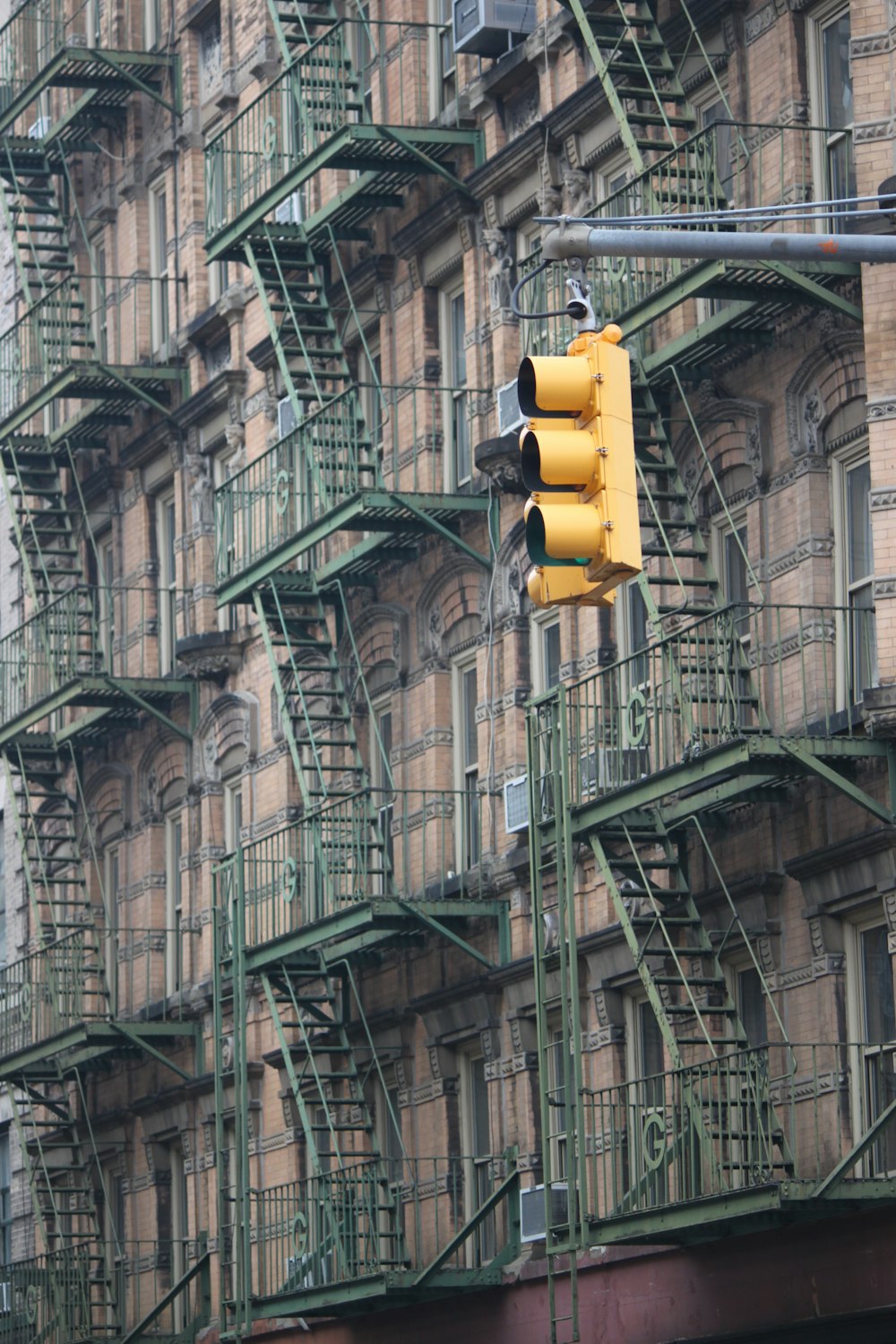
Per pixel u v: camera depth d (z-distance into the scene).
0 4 122.75
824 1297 61.75
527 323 76.44
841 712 62.97
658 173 66.88
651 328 72.06
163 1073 101.75
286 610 90.06
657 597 72.19
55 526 113.38
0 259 125.06
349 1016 87.00
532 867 67.50
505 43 81.06
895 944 61.66
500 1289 76.00
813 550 65.56
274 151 89.75
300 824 82.94
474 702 82.50
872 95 62.56
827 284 64.50
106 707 103.56
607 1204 69.44
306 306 87.81
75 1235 99.88
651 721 71.81
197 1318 95.88
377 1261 77.19
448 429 84.88
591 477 34.03
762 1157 61.41
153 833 104.38
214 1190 97.00
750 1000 67.94
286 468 89.19
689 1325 66.75
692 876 69.38
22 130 121.12
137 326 107.75
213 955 87.94
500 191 81.25
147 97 108.62
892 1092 62.38
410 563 85.19
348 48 92.38
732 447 69.12
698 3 71.12
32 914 112.44
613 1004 73.19
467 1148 81.31
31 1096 107.00
